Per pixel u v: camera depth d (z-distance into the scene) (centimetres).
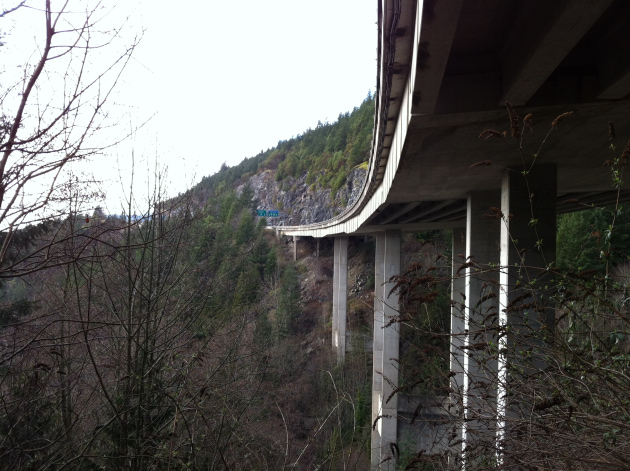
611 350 340
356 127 10381
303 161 12400
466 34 634
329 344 4347
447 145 855
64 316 623
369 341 3866
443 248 3956
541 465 302
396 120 1013
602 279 351
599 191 1401
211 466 620
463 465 372
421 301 438
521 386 360
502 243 985
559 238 1688
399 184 1226
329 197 9931
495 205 1310
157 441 623
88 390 761
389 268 2762
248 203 8094
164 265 834
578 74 662
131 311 712
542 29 500
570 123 730
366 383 2950
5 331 527
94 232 462
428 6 468
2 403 466
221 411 662
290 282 5091
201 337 914
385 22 658
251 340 1118
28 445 531
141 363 732
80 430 676
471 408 386
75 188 444
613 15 555
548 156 912
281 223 11444
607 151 870
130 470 614
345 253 4203
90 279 591
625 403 306
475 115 714
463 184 1228
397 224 2608
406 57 704
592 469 271
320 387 2383
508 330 388
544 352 370
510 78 634
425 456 422
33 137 316
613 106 661
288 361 2403
